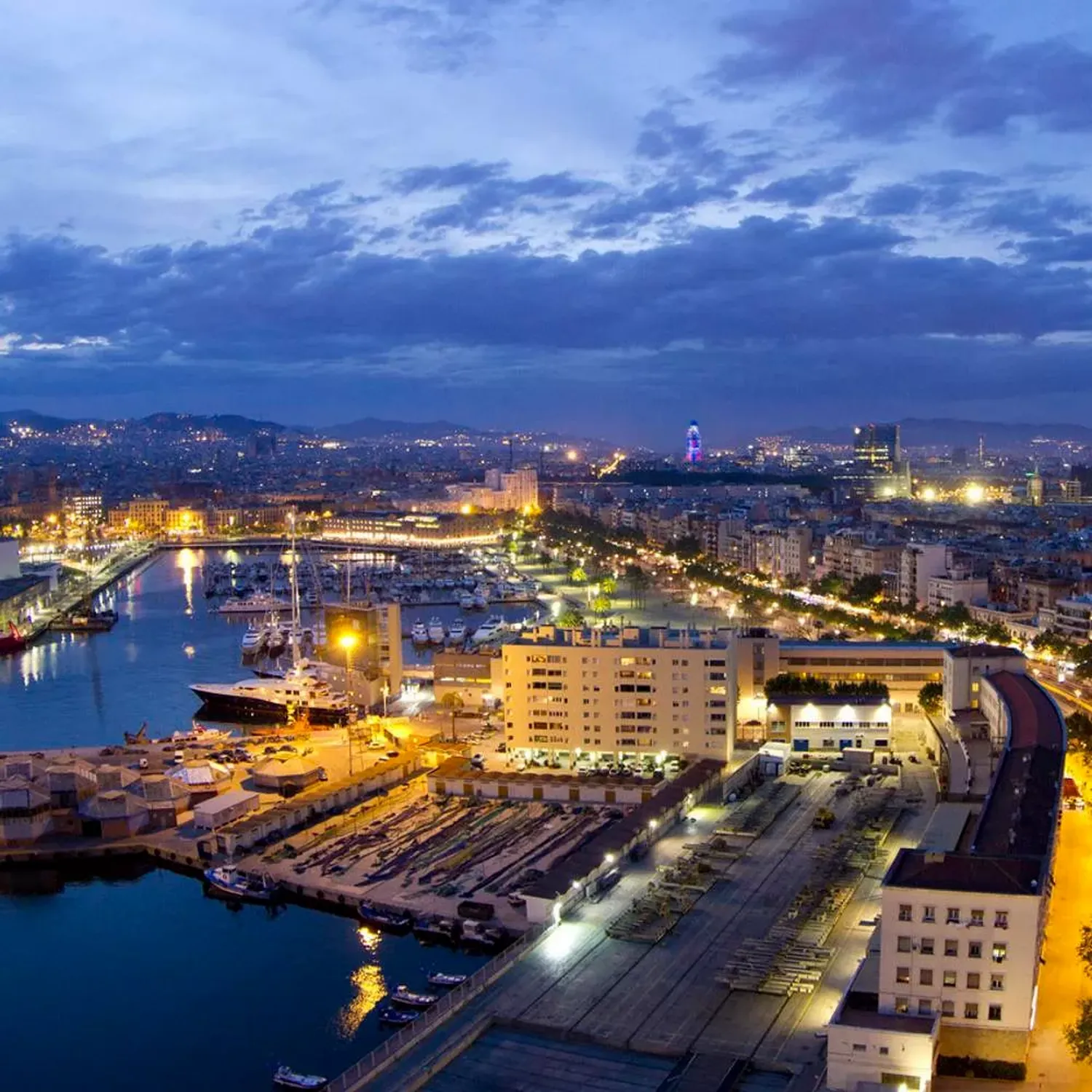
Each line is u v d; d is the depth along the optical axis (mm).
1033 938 188000
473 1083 196875
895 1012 194125
